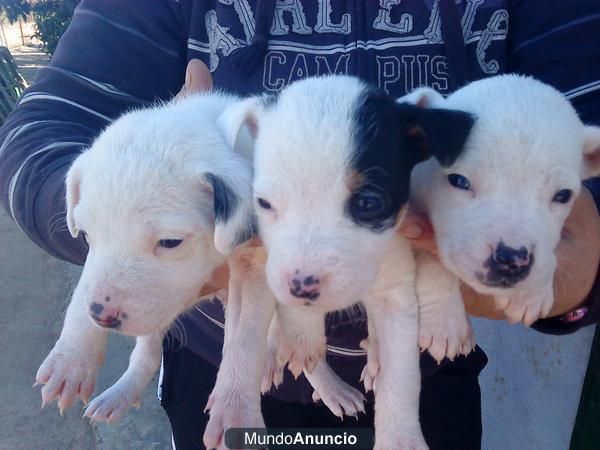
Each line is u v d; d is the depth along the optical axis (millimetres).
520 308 245
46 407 565
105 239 242
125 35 342
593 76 319
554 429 429
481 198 237
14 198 292
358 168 221
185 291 251
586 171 263
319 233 219
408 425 259
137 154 247
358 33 328
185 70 357
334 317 308
